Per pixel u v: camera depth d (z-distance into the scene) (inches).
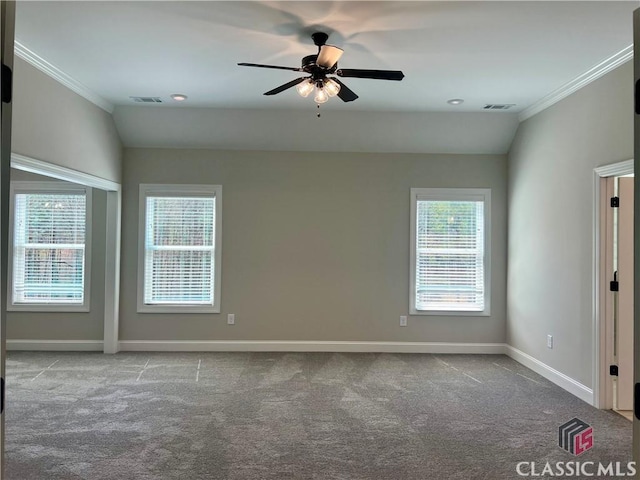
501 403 148.6
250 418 133.8
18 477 99.7
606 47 131.1
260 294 215.9
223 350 214.5
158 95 179.2
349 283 217.3
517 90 169.6
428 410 141.7
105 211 216.8
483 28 120.3
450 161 218.2
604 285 144.4
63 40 129.6
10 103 44.1
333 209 217.3
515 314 205.9
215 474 101.6
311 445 116.5
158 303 213.8
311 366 190.2
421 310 217.3
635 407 43.2
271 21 117.6
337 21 117.3
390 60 142.6
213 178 215.2
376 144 213.9
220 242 214.7
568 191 163.5
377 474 102.3
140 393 154.6
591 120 150.0
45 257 216.2
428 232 219.0
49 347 213.2
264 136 210.1
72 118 165.9
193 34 125.5
